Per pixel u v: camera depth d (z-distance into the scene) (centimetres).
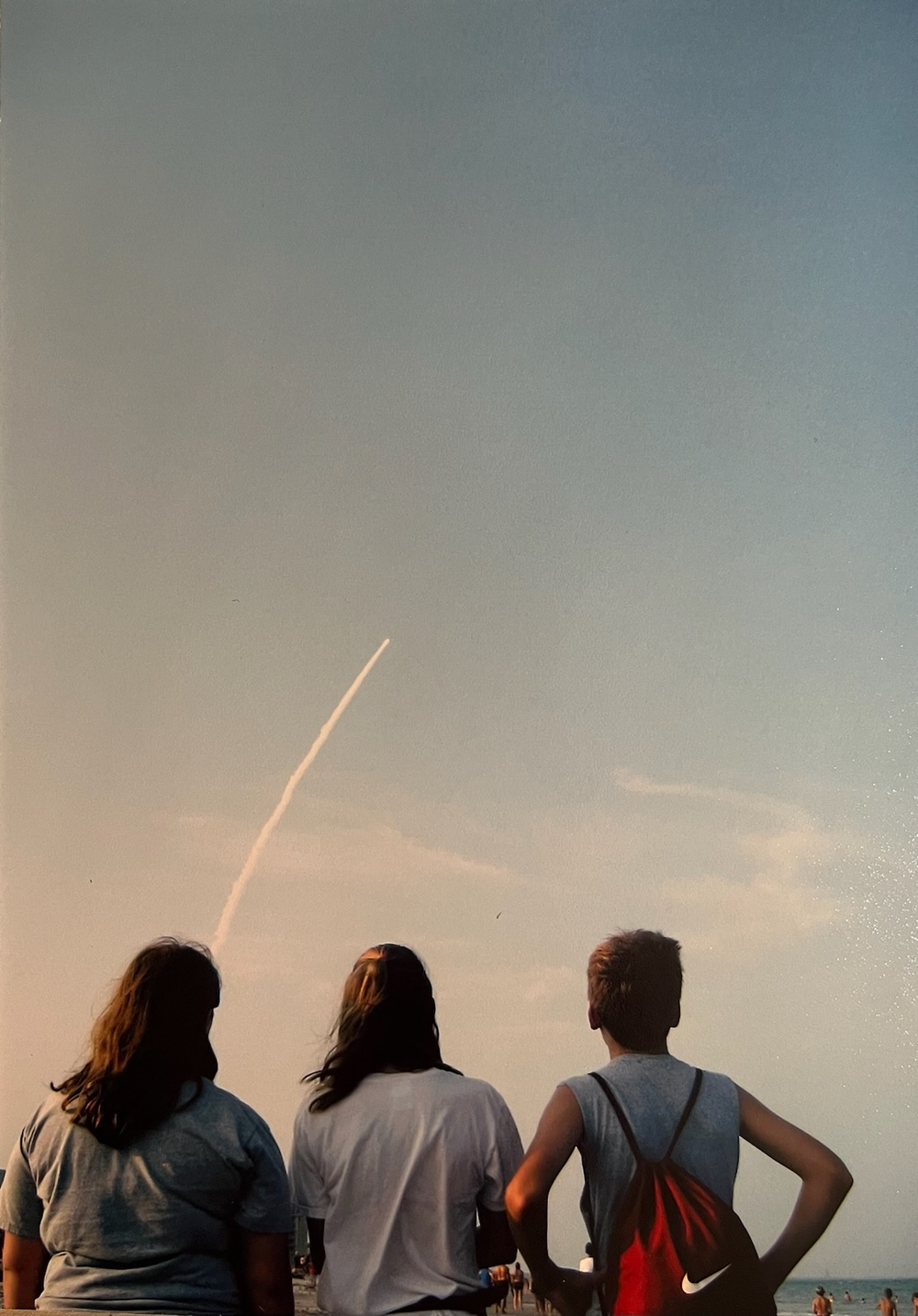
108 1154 216
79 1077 224
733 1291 226
